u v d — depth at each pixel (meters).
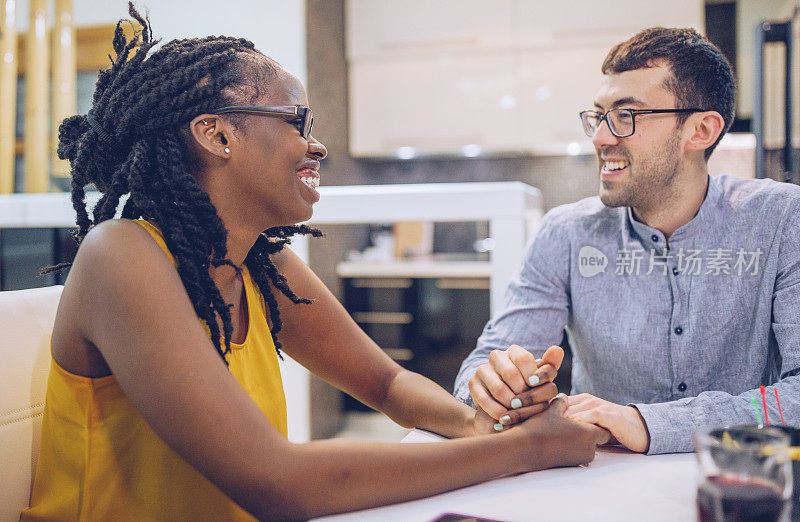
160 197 0.82
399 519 0.64
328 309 1.09
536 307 1.23
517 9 3.52
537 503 0.66
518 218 1.84
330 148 3.47
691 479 0.73
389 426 3.36
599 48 3.44
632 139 1.09
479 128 3.64
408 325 3.57
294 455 0.69
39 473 0.84
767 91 2.28
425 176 4.08
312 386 2.83
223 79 0.82
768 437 0.52
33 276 2.31
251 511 0.69
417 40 3.66
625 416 0.86
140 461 0.80
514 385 0.83
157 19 2.98
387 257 3.89
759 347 1.12
